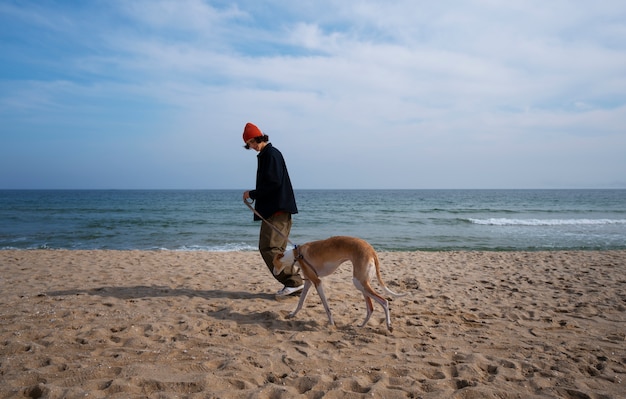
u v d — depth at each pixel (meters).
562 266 9.13
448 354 3.70
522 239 17.69
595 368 3.39
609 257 10.56
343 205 50.41
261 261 9.48
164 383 2.89
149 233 19.36
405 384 3.04
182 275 7.36
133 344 3.77
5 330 4.06
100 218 28.14
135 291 6.01
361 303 5.58
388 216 31.77
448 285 7.00
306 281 4.77
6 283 6.48
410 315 5.04
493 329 4.53
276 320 4.65
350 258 4.39
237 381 2.97
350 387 2.99
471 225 24.61
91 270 7.81
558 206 47.72
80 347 3.64
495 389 2.96
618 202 58.84
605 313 5.24
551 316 5.08
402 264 9.38
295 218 29.59
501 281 7.39
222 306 5.21
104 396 2.70
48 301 5.30
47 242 15.99
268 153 5.18
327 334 4.23
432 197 84.88
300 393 2.87
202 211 36.69
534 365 3.45
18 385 2.85
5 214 31.52
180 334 4.07
